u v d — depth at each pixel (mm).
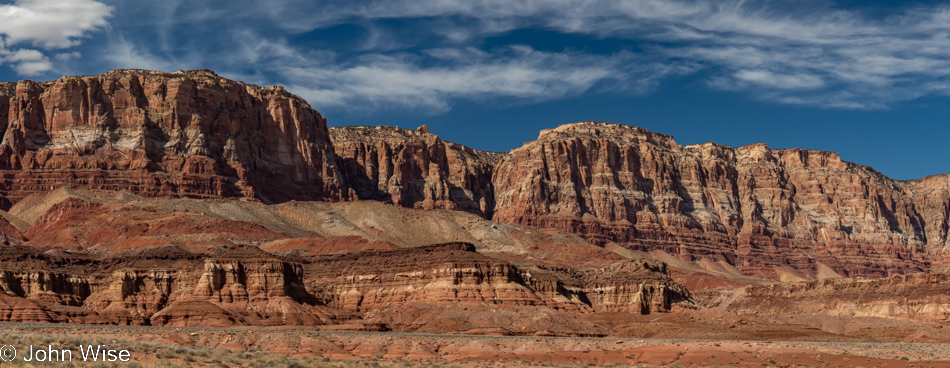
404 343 160250
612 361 155750
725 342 170750
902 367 150625
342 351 156000
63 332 159500
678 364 152625
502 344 164250
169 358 125062
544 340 170500
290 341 156625
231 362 127688
